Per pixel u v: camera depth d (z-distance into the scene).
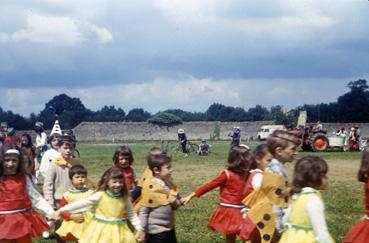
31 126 103.69
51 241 10.62
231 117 106.56
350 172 25.55
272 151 7.95
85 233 7.84
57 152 13.52
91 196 7.86
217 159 35.78
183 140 42.50
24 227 8.02
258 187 8.02
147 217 8.13
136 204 8.43
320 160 6.83
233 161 8.79
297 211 6.76
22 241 8.16
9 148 8.55
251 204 8.01
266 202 7.81
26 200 8.21
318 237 6.54
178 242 10.65
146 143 72.06
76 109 126.00
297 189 6.85
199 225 12.38
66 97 126.19
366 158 7.52
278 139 7.92
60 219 8.90
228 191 8.82
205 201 16.22
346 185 20.39
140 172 25.42
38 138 22.42
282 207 7.78
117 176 7.76
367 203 7.56
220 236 11.23
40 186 19.61
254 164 8.82
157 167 8.22
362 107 95.25
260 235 7.91
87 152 46.25
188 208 14.83
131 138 82.50
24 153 8.73
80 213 8.30
